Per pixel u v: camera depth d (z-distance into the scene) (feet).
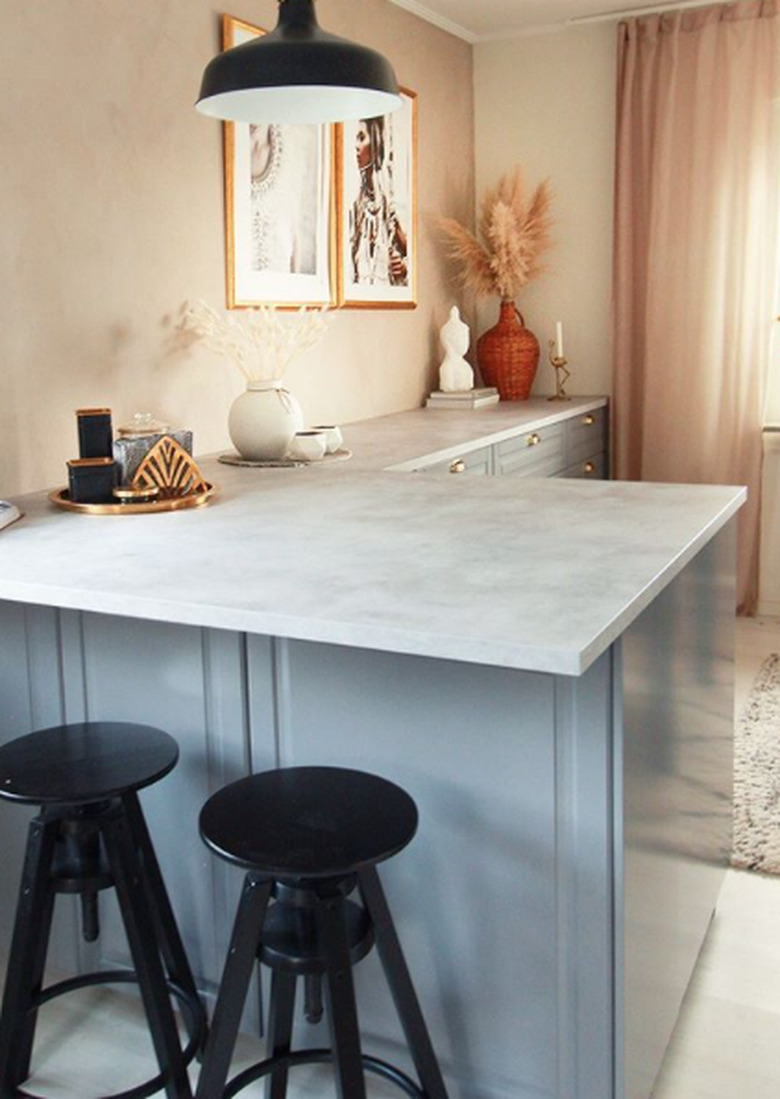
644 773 5.61
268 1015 6.44
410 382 14.97
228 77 7.23
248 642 6.06
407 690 5.65
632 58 14.99
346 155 12.92
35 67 8.67
